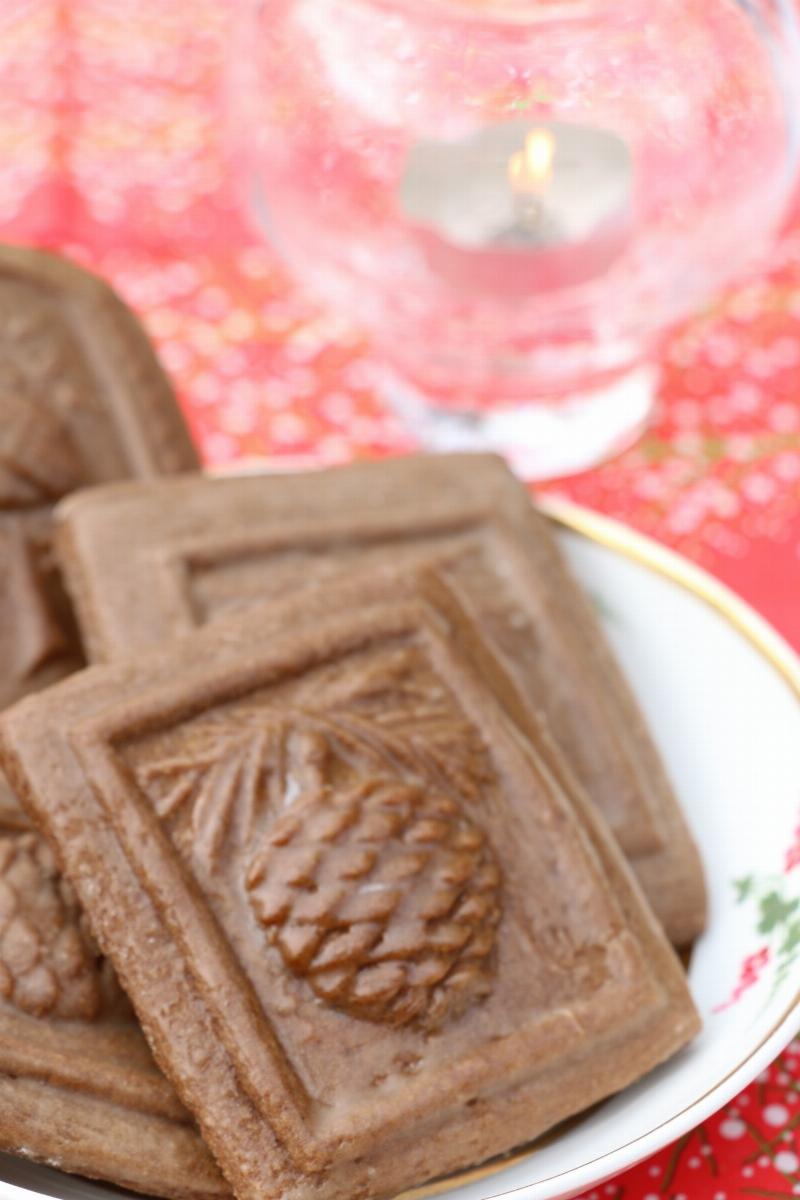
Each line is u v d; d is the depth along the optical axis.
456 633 0.39
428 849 0.36
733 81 0.46
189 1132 0.35
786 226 0.53
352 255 0.47
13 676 0.41
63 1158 0.35
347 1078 0.35
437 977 0.35
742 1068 0.35
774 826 0.39
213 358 0.51
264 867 0.36
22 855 0.37
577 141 0.46
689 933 0.39
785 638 0.46
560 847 0.37
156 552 0.40
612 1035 0.36
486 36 0.45
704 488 0.48
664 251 0.47
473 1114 0.35
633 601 0.42
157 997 0.35
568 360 0.49
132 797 0.36
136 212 0.53
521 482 0.42
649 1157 0.37
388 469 0.42
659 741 0.41
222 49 0.57
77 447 0.43
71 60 0.56
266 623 0.38
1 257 0.44
